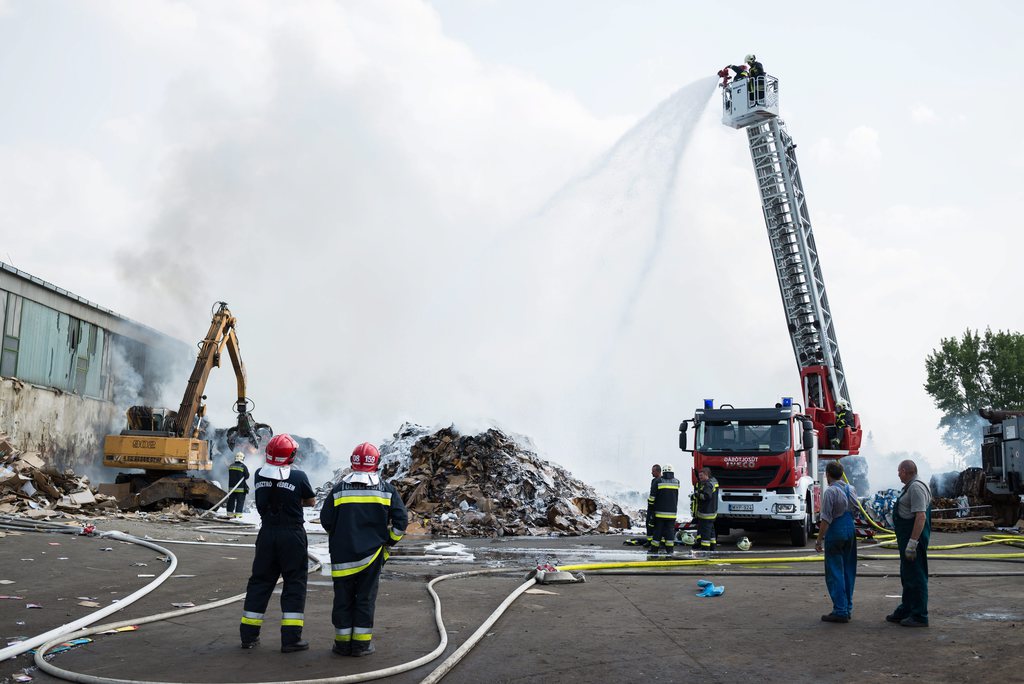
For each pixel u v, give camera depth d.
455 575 11.28
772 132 26.22
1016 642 6.77
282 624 6.47
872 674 5.78
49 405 27.25
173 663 6.03
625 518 24.31
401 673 5.78
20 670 5.75
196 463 25.05
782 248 26.91
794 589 10.30
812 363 26.86
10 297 25.27
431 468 25.19
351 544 6.36
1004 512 24.42
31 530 14.70
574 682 5.61
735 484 17.19
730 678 5.70
